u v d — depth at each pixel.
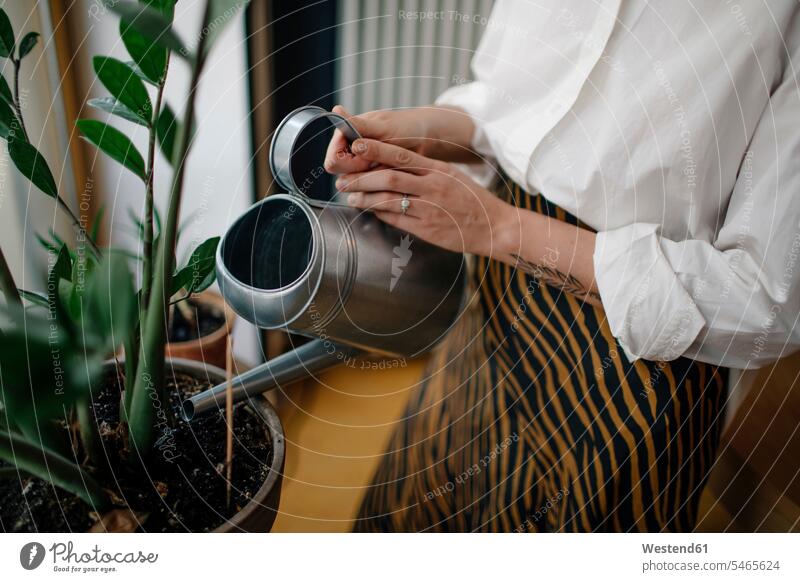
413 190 0.44
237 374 0.48
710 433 0.53
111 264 0.41
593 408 0.52
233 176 0.89
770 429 0.70
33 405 0.39
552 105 0.51
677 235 0.50
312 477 0.79
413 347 0.49
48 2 0.72
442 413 0.60
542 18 0.51
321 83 0.90
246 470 0.45
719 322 0.46
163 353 0.43
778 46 0.45
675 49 0.47
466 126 0.59
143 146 0.83
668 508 0.53
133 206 0.81
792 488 0.68
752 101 0.45
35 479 0.43
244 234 0.44
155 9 0.36
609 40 0.48
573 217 0.53
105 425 0.47
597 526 0.53
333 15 0.85
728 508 0.74
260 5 0.81
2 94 0.37
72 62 0.76
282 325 0.42
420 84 0.91
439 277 0.47
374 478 0.65
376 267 0.43
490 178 0.63
